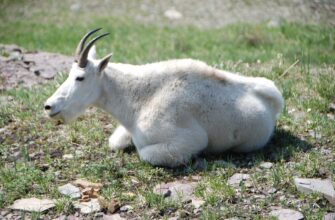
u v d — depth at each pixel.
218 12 62.47
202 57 37.19
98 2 68.12
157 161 20.72
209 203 18.14
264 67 31.66
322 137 22.58
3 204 18.66
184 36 49.19
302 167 19.86
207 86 21.19
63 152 22.36
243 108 21.23
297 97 26.58
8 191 19.38
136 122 21.22
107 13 63.72
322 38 39.56
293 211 17.41
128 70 21.64
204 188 18.95
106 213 17.98
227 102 21.16
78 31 52.56
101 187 19.50
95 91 21.23
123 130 22.38
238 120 21.19
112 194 18.98
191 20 60.34
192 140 20.73
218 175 19.88
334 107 25.30
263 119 21.48
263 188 18.92
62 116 20.75
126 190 19.36
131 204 18.38
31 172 20.31
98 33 51.47
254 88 21.92
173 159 20.56
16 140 23.45
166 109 20.69
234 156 22.00
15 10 64.06
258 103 21.59
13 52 35.19
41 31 52.81
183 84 21.03
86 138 23.33
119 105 21.45
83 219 17.69
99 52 39.38
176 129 20.59
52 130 24.34
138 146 21.44
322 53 35.00
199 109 20.94
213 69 21.80
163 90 21.03
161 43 46.75
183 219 17.41
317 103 25.47
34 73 32.00
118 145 22.30
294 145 22.02
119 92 21.39
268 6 60.34
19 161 21.55
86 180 20.06
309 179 19.06
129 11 64.62
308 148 21.78
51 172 20.53
